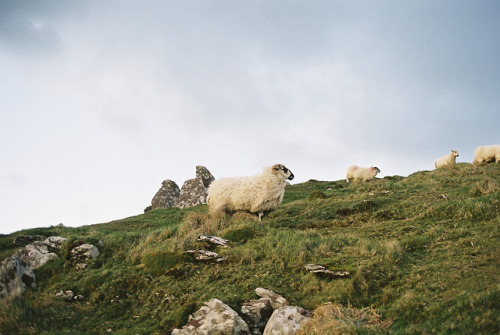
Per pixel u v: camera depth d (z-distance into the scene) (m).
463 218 13.01
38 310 9.23
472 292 7.62
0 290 9.88
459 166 25.61
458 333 6.55
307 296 9.62
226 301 9.09
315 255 11.31
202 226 14.66
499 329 6.33
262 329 8.56
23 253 12.73
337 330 7.34
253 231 13.61
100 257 12.82
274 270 10.80
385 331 7.23
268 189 15.92
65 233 16.42
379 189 20.78
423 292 8.48
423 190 18.77
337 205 17.70
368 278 9.59
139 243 14.19
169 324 8.68
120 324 9.17
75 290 10.66
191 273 10.95
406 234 12.52
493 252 9.43
